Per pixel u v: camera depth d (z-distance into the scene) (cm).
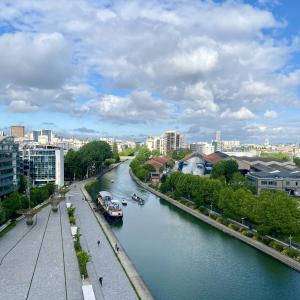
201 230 14775
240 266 10669
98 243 11838
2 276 8981
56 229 13738
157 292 8950
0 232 12975
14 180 19025
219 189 16938
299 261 10169
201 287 9231
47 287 8344
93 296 7319
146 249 12256
